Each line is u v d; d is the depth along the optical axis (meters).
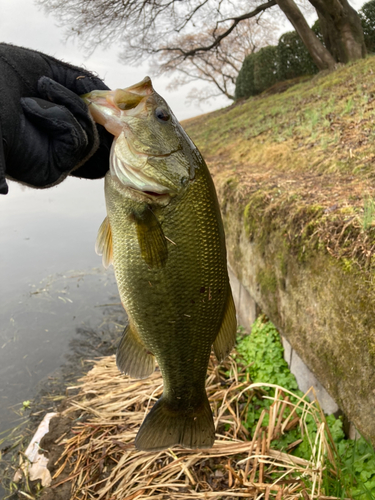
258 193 0.74
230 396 0.62
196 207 0.33
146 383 0.68
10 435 0.69
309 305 0.51
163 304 0.33
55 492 0.51
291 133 1.20
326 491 0.41
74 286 1.30
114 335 1.01
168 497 0.47
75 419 0.63
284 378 0.62
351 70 1.80
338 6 2.15
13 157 0.29
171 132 0.33
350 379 0.42
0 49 0.29
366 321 0.39
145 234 0.32
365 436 0.40
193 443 0.37
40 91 0.30
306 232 0.52
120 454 0.55
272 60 3.29
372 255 0.40
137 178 0.32
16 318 1.10
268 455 0.48
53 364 0.90
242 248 0.78
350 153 0.77
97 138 0.34
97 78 0.35
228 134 1.96
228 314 0.37
